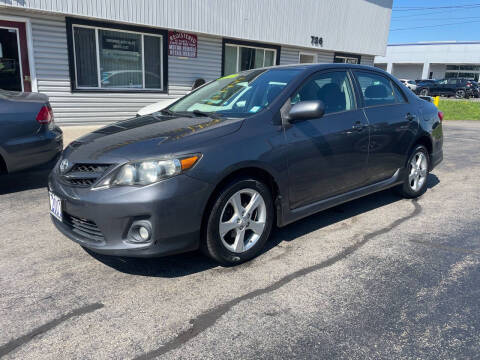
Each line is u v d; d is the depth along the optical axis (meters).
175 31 10.52
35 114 4.66
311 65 3.74
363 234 3.68
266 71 3.86
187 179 2.60
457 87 31.50
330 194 3.64
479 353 2.10
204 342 2.17
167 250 2.63
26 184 5.22
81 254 3.20
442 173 6.26
